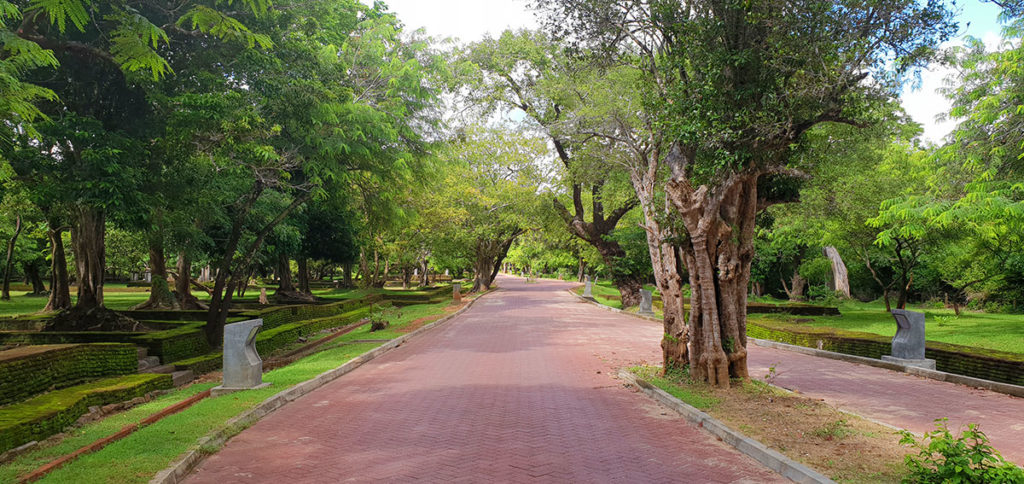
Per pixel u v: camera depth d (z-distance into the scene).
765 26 9.12
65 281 24.31
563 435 7.22
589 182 21.08
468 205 36.88
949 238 21.80
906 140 24.30
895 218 17.44
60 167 11.88
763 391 9.50
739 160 9.27
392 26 20.42
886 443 6.57
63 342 14.62
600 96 15.98
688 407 8.35
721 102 9.38
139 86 13.09
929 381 11.09
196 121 12.01
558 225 33.00
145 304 25.28
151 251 25.22
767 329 18.00
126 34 5.66
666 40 10.73
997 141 14.02
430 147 19.58
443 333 19.72
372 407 8.84
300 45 14.02
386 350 15.57
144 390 9.83
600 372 11.96
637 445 6.82
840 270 34.34
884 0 8.19
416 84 17.92
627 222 33.81
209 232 27.08
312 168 15.30
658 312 26.52
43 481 5.25
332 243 35.41
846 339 14.38
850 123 9.41
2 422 6.42
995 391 10.09
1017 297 26.77
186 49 13.10
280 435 7.30
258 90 13.20
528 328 21.09
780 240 27.67
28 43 6.97
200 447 6.42
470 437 7.13
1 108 7.05
